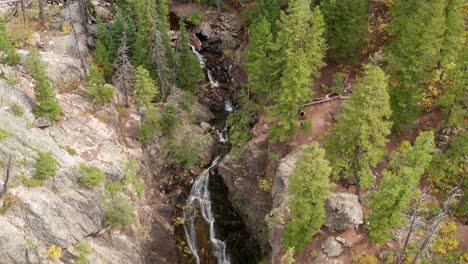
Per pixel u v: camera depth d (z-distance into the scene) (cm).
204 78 6178
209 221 5178
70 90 5238
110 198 4500
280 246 4156
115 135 5125
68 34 5866
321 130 4844
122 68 5169
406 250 3788
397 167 4109
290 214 4162
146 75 4931
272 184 4653
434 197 4153
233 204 5109
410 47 4100
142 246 4716
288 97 4369
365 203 4197
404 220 3597
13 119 4316
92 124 5009
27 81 4756
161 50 5481
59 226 4044
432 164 4209
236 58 6419
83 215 4269
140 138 5191
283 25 4578
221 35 6869
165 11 6019
